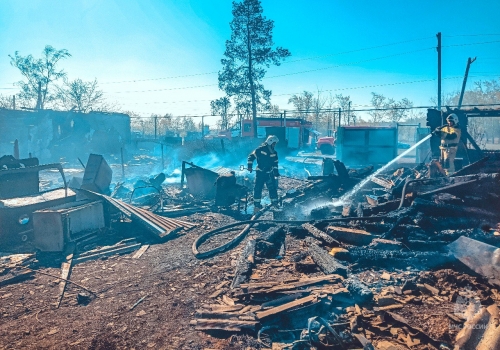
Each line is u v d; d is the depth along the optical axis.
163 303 3.93
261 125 35.56
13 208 6.47
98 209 6.99
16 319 3.70
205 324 3.33
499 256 3.80
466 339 2.74
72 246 5.93
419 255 4.41
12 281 4.71
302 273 4.45
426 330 3.02
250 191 11.16
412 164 14.55
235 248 5.87
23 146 28.84
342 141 17.08
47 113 29.59
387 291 3.71
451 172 8.78
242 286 3.93
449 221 5.37
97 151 28.20
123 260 5.53
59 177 17.11
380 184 9.75
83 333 3.35
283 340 3.06
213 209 9.17
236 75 35.91
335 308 3.42
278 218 7.46
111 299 4.11
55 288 4.49
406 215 5.59
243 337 3.11
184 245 6.25
